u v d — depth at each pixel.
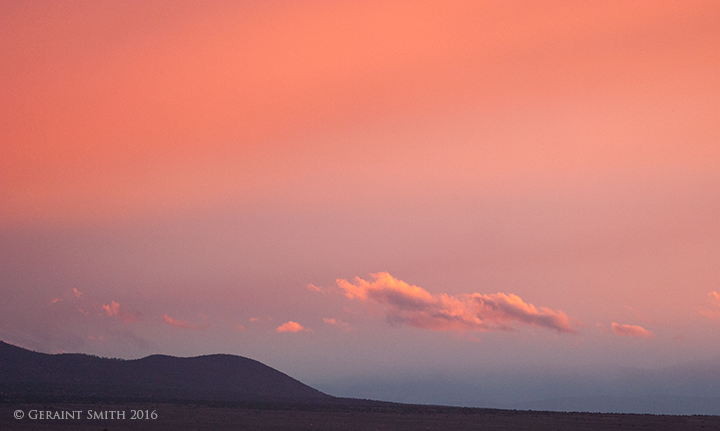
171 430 58.81
